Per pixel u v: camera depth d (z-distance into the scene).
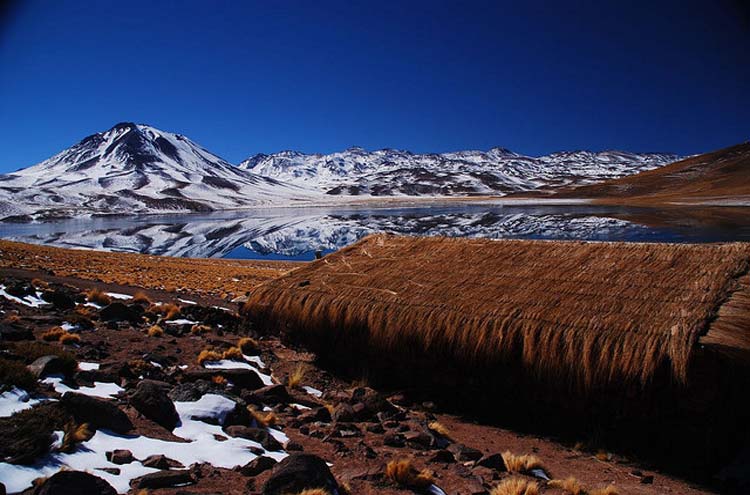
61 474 4.96
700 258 11.14
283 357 13.68
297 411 9.77
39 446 5.51
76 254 44.53
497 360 10.73
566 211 124.00
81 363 9.70
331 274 14.98
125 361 10.41
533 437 10.03
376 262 15.03
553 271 12.12
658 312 9.76
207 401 8.17
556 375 9.99
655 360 9.01
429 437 8.80
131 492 5.35
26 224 159.50
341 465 7.29
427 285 12.96
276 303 14.70
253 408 9.17
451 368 11.48
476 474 7.50
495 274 12.67
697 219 85.06
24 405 6.46
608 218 96.25
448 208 168.12
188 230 115.38
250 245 83.44
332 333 13.38
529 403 10.51
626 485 7.96
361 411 9.86
